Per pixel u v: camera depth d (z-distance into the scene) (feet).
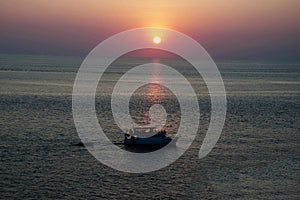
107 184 204.64
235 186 205.16
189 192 197.67
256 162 246.06
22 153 251.60
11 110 397.39
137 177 216.33
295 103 507.30
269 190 200.44
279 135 320.70
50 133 306.96
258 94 595.06
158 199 189.26
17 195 187.11
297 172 227.61
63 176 213.05
